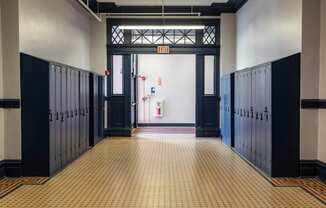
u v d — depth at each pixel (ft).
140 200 15.88
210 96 37.42
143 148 30.40
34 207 14.88
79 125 26.81
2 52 19.84
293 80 19.81
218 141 34.71
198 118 37.68
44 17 23.39
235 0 33.22
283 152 19.90
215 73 37.14
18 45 19.80
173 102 48.62
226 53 36.40
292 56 19.75
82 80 27.84
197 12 36.22
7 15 19.72
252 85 23.65
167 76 48.47
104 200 15.87
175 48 37.06
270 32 24.53
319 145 19.71
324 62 19.22
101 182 19.02
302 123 19.80
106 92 37.63
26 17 20.62
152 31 37.40
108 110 37.78
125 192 17.13
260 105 21.90
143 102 48.62
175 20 36.91
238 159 25.36
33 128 20.15
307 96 19.77
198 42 36.96
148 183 18.80
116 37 37.22
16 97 19.97
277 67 19.80
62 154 22.50
